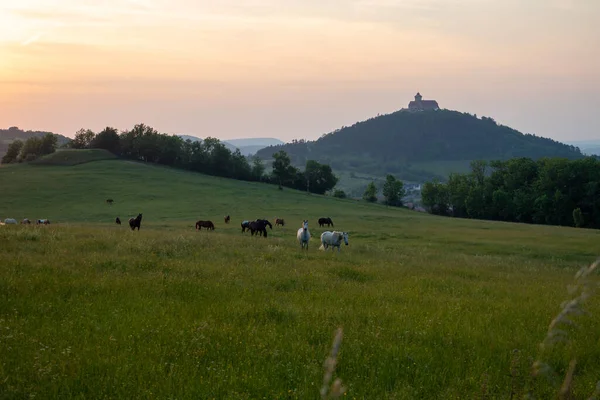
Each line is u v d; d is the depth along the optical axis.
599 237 58.19
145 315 10.21
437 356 8.66
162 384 6.83
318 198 125.06
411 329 10.34
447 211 134.75
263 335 9.34
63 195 100.00
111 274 14.77
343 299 13.29
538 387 7.27
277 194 122.38
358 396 6.77
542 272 26.73
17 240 21.47
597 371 8.19
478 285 17.94
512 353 8.71
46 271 14.46
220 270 16.92
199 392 6.68
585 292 5.00
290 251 26.69
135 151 162.88
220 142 162.25
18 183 109.12
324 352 8.53
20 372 6.99
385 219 83.38
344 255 27.64
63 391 6.48
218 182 133.62
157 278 14.39
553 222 103.75
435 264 25.89
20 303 10.60
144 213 83.69
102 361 7.49
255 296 12.97
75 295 11.64
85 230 29.14
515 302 14.67
